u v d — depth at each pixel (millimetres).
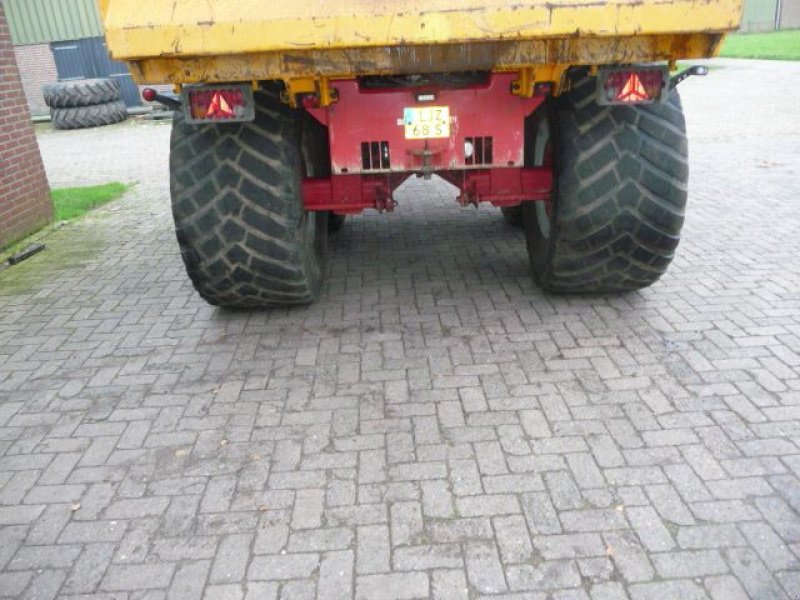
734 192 7137
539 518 2609
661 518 2582
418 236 6000
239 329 4324
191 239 3939
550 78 3406
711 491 2707
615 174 3779
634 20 2965
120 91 19578
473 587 2328
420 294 4719
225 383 3691
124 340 4270
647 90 3375
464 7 2936
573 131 3791
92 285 5277
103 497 2854
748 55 26219
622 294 4555
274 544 2553
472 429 3174
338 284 4977
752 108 13484
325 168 4730
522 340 3984
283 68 3117
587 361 3717
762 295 4449
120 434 3283
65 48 20500
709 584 2301
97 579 2443
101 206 8039
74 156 12930
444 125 3678
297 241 3996
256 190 3826
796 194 6957
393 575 2391
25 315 4746
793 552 2408
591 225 3893
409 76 3811
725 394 3348
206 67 3129
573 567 2389
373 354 3916
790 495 2668
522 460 2941
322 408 3410
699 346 3820
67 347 4215
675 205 3869
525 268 5094
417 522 2619
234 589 2369
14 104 6633
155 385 3711
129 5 2982
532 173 4117
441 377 3635
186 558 2514
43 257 6066
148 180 9844
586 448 2996
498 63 3111
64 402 3586
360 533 2582
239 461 3039
